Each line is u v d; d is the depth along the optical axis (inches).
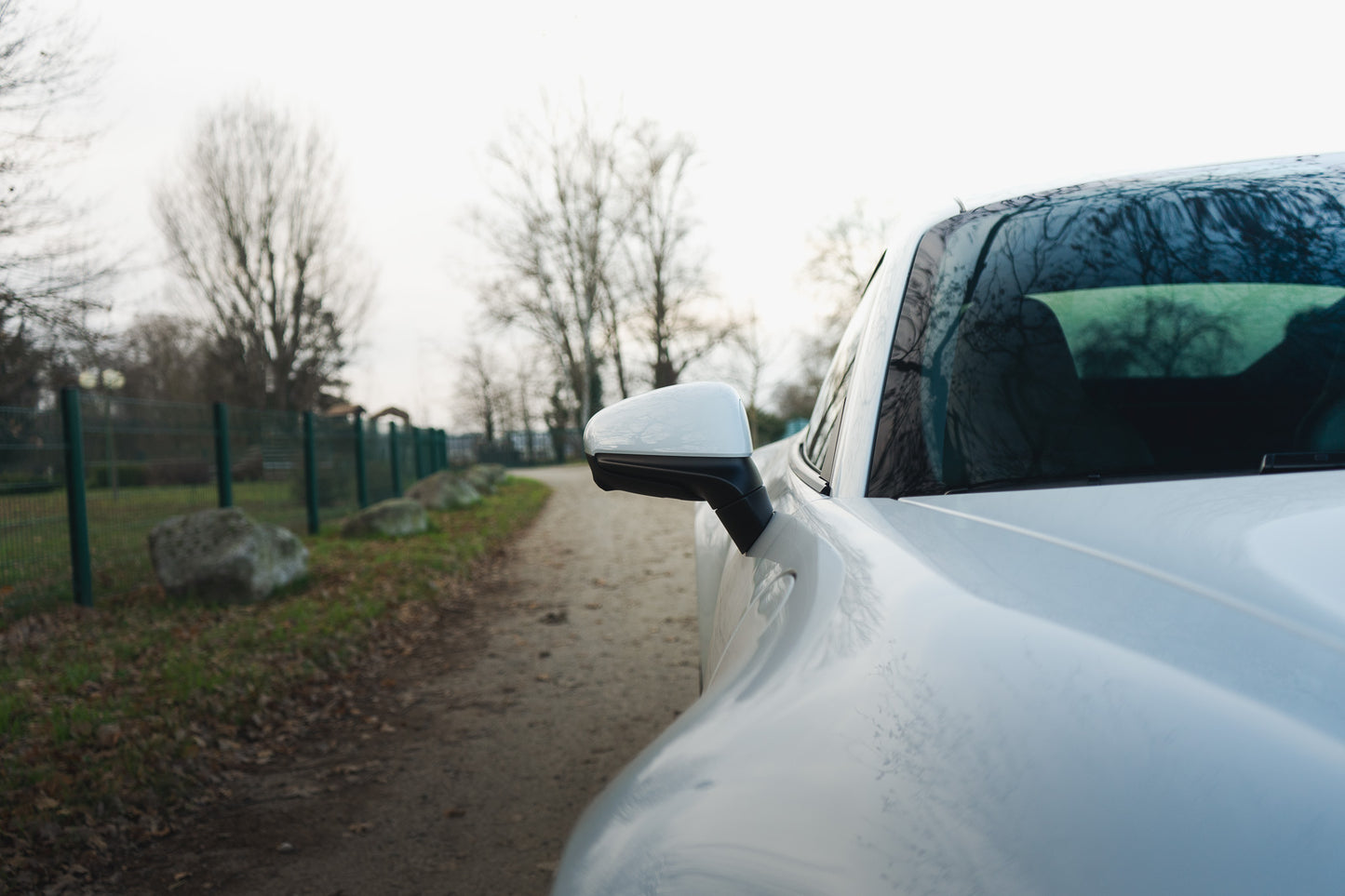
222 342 1599.4
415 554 401.7
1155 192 57.3
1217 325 47.8
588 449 47.7
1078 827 17.2
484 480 954.1
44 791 133.6
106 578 301.9
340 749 162.4
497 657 225.9
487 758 154.6
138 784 137.8
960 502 37.9
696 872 18.9
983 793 18.6
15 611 255.8
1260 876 15.7
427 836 124.8
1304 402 43.1
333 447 584.1
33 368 355.3
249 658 212.1
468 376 2476.6
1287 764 17.5
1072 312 49.9
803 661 26.3
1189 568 25.6
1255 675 20.1
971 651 23.1
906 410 47.6
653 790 22.5
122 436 324.5
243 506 438.0
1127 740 18.8
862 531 36.1
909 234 61.4
